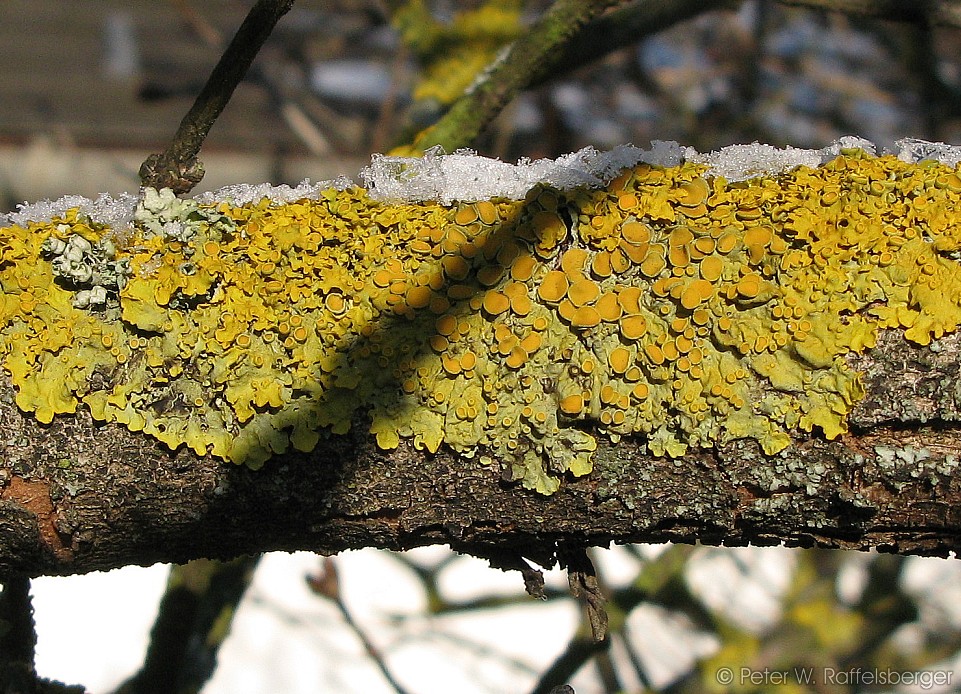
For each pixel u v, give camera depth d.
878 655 0.71
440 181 0.30
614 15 0.41
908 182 0.29
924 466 0.29
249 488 0.30
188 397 0.29
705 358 0.29
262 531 0.30
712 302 0.29
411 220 0.29
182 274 0.29
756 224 0.29
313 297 0.29
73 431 0.29
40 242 0.29
